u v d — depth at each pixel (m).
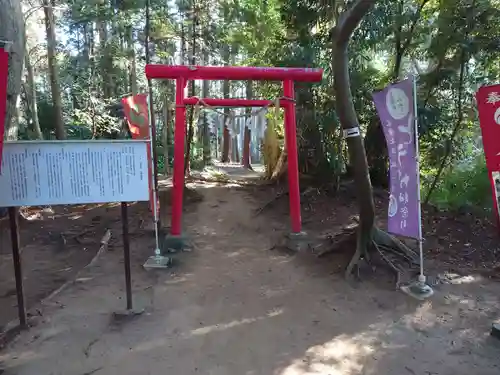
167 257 5.97
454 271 5.43
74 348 3.63
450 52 7.74
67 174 3.71
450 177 8.65
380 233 5.80
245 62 11.33
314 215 8.33
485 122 3.85
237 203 9.71
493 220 7.27
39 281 5.44
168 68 6.25
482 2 6.99
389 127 4.89
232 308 4.50
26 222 8.11
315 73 6.55
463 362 3.42
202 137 17.56
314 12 7.99
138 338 3.82
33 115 12.01
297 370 3.31
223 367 3.36
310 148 9.40
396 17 7.71
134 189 3.93
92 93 12.05
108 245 6.82
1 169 3.49
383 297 4.74
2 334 3.80
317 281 5.29
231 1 10.54
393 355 3.54
